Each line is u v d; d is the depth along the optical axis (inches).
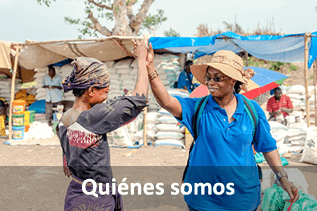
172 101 71.5
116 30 595.8
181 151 247.8
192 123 73.4
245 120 70.4
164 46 247.8
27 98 395.2
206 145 71.1
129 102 60.7
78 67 59.9
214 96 70.5
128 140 266.2
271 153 76.7
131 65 311.4
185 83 311.6
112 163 215.3
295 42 266.7
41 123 318.7
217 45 335.6
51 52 309.6
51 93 343.9
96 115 59.2
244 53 395.5
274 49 294.7
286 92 294.5
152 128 270.7
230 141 69.1
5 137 308.8
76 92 62.0
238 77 67.2
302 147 237.9
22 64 324.5
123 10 587.5
